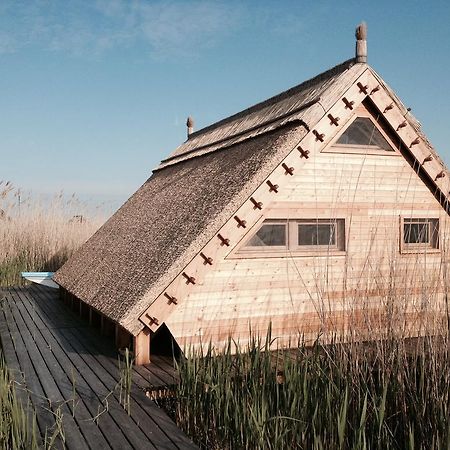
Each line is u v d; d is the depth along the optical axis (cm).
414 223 785
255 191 670
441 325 486
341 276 743
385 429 437
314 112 701
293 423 448
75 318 976
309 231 738
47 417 488
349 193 749
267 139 750
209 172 851
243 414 451
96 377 607
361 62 734
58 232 1736
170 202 889
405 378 477
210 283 677
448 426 399
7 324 916
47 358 689
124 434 453
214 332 679
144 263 724
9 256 1603
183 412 542
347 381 476
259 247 707
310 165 725
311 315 727
